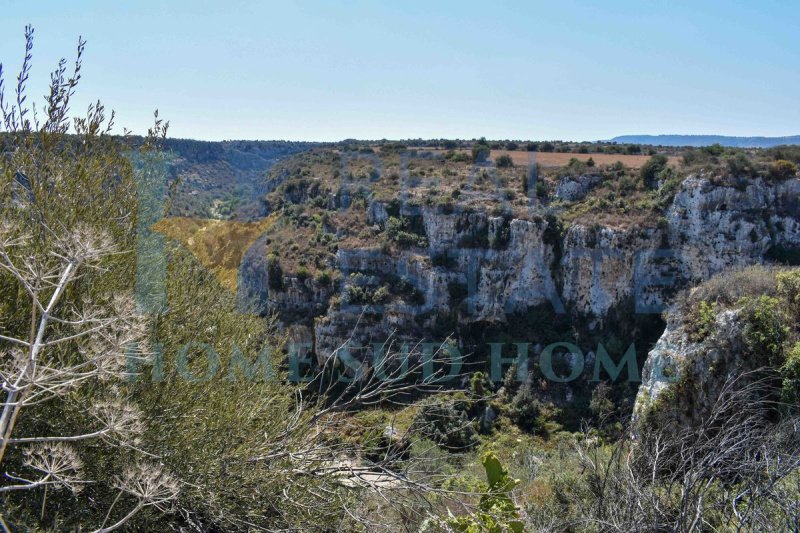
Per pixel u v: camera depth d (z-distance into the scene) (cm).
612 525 392
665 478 463
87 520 349
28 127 427
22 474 343
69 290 381
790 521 374
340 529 418
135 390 390
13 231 346
